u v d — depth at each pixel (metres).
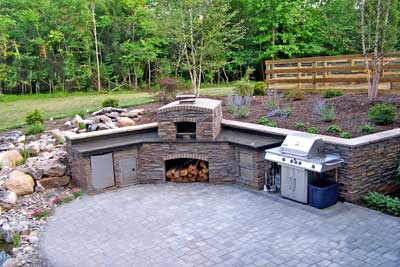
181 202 7.87
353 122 9.23
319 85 14.79
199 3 14.54
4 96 22.31
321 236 6.07
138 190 8.80
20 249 6.09
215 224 6.71
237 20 25.72
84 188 8.73
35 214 7.46
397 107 10.13
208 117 8.97
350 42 11.90
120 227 6.76
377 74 11.24
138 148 9.20
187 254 5.69
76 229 6.75
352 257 5.39
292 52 25.25
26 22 24.58
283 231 6.32
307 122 9.68
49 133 11.45
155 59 25.78
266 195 8.09
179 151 9.11
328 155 7.48
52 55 24.89
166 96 13.70
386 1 10.56
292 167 7.49
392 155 7.94
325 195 7.14
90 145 8.98
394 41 10.93
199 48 14.96
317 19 25.58
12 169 9.20
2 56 23.39
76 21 24.72
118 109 12.80
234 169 8.93
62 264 5.53
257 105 12.48
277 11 24.61
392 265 5.14
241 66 27.03
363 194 7.53
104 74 25.72
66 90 25.17
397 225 6.38
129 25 26.34
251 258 5.50
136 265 5.43
